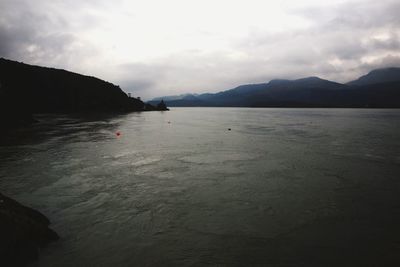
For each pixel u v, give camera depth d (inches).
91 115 4350.4
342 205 657.6
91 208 631.8
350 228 547.8
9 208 471.2
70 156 1163.9
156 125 2785.4
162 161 1099.3
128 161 1093.1
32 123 2564.0
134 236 513.0
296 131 2194.9
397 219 585.6
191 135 1948.8
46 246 471.5
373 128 2400.3
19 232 430.9
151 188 770.8
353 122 3164.4
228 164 1051.3
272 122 3262.8
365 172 930.1
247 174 911.0
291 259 447.8
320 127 2534.5
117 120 3378.4
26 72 4549.7
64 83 5108.3
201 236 516.1
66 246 475.5
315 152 1278.3
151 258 447.8
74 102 4992.6
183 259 446.3
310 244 491.5
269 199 695.1
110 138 1724.9
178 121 3464.6
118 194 721.6
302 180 846.5
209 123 3134.8
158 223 564.4
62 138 1672.0
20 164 1007.6
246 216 599.2
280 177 878.4
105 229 536.7
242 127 2593.5
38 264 423.5
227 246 484.4
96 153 1241.4
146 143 1555.1
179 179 855.7
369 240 504.4
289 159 1133.7
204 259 447.2
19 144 1432.1
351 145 1470.2
